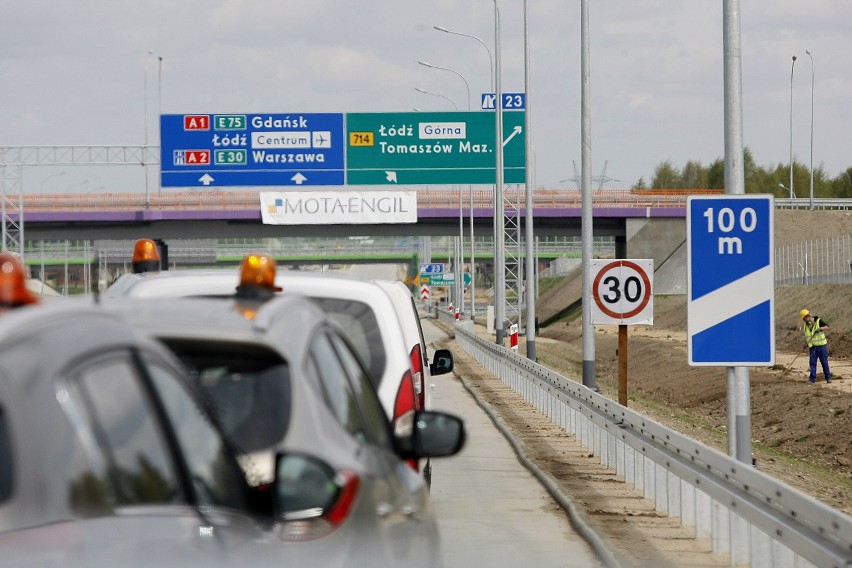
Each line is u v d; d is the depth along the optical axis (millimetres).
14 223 168750
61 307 8586
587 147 69250
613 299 51781
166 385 9273
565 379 60406
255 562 9320
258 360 11633
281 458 10336
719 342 32281
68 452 7820
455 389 92875
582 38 70750
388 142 146875
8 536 7238
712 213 32250
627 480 43562
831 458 72625
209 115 145625
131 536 8094
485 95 148625
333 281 22969
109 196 183875
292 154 146000
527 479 45344
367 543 11305
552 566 29344
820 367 122750
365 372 15766
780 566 24719
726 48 33094
